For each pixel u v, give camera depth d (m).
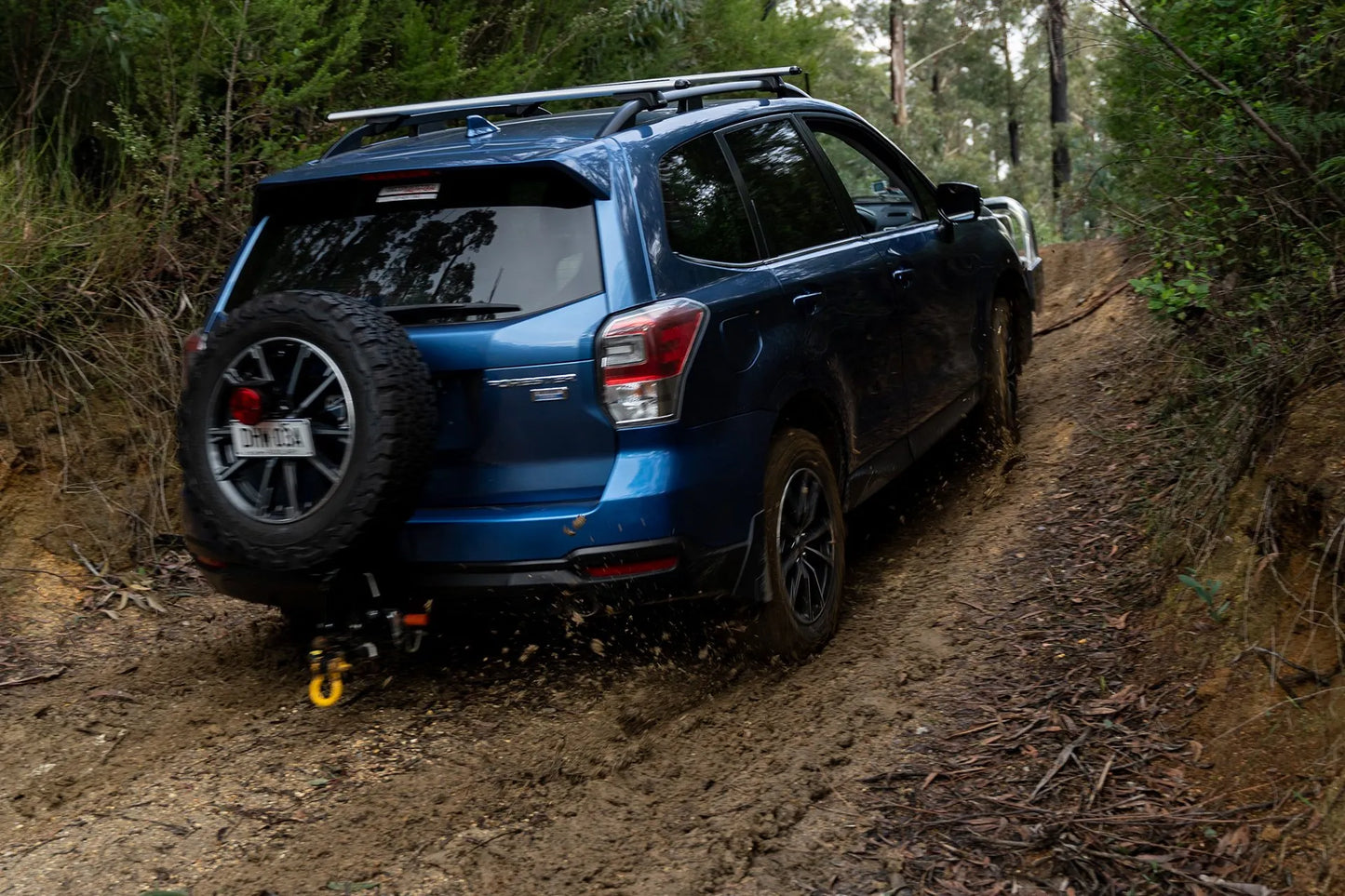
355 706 3.69
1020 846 2.66
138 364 5.16
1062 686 3.33
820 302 3.88
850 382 4.02
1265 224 3.80
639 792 3.07
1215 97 4.16
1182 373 4.82
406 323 3.27
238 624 4.43
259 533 3.07
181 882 2.77
